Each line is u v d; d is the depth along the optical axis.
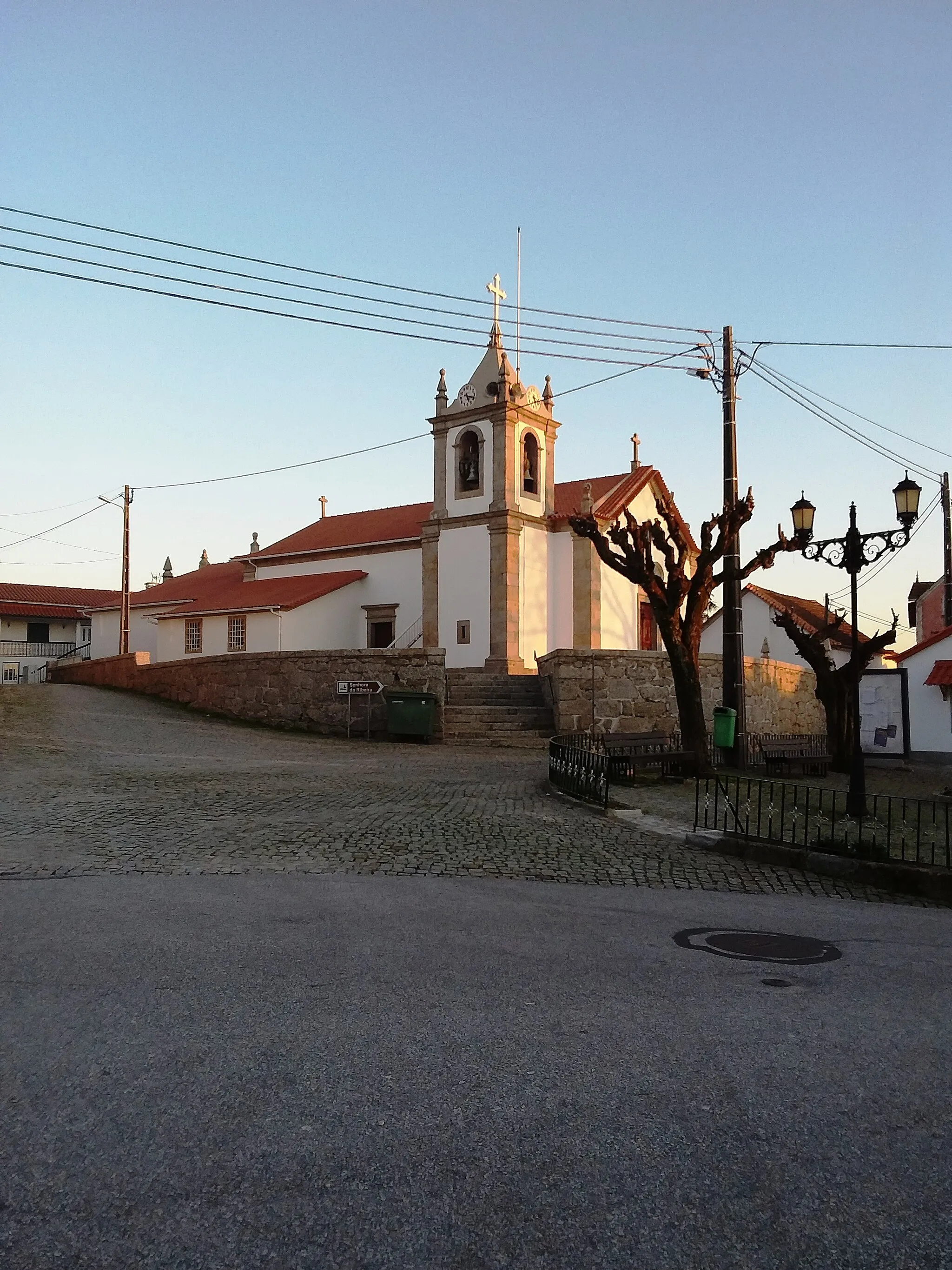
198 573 49.19
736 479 19.33
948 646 24.84
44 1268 2.88
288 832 10.80
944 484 32.31
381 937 6.59
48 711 24.77
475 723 24.70
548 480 35.66
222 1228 3.09
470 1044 4.67
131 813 11.82
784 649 45.47
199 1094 4.04
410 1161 3.52
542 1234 3.09
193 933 6.55
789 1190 3.39
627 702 24.47
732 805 13.86
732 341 19.36
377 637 38.22
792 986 5.87
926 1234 3.14
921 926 7.84
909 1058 4.70
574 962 6.21
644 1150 3.65
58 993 5.27
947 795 16.02
